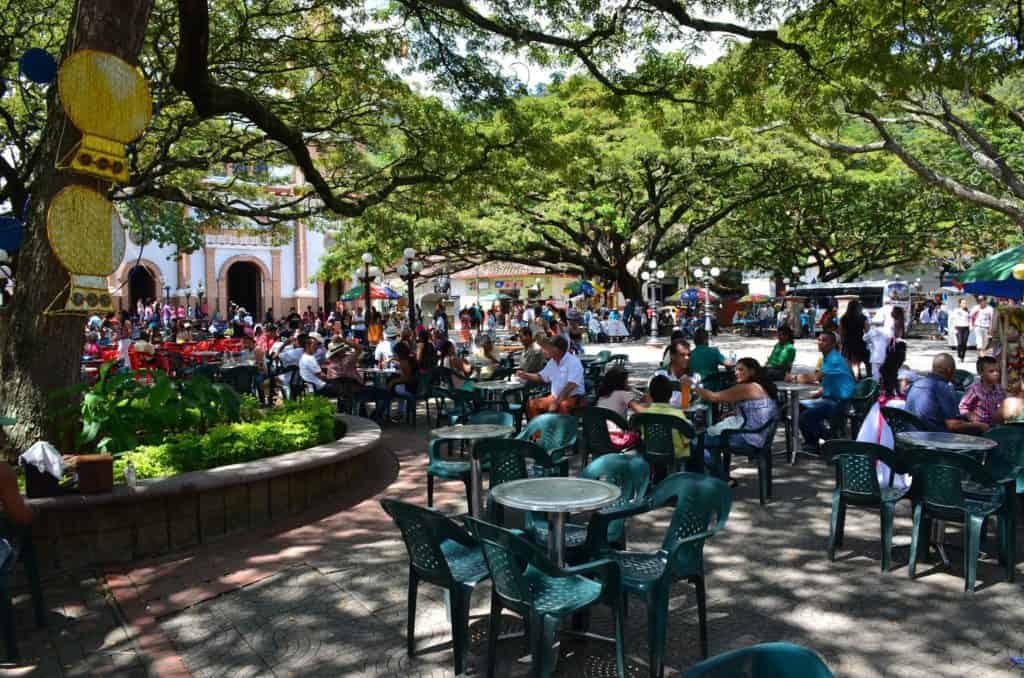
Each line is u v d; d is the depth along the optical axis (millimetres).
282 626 4734
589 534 4578
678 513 4605
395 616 4855
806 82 11289
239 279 46031
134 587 5371
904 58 10234
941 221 35031
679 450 7387
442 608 4973
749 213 27906
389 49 12188
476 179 13125
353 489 8109
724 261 43000
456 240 28281
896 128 25891
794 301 35781
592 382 12766
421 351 13414
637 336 33062
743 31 10398
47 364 6852
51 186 6859
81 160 6648
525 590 3656
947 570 5469
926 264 43844
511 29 10188
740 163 23578
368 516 7059
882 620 4637
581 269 35469
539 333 17375
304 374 12812
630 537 6301
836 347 9594
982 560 5668
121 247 7148
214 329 31156
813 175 24516
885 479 5887
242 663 4270
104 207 6961
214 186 18484
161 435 7324
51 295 6844
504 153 12898
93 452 7051
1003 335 10867
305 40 12172
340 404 13445
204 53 8281
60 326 6898
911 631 4477
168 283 40281
